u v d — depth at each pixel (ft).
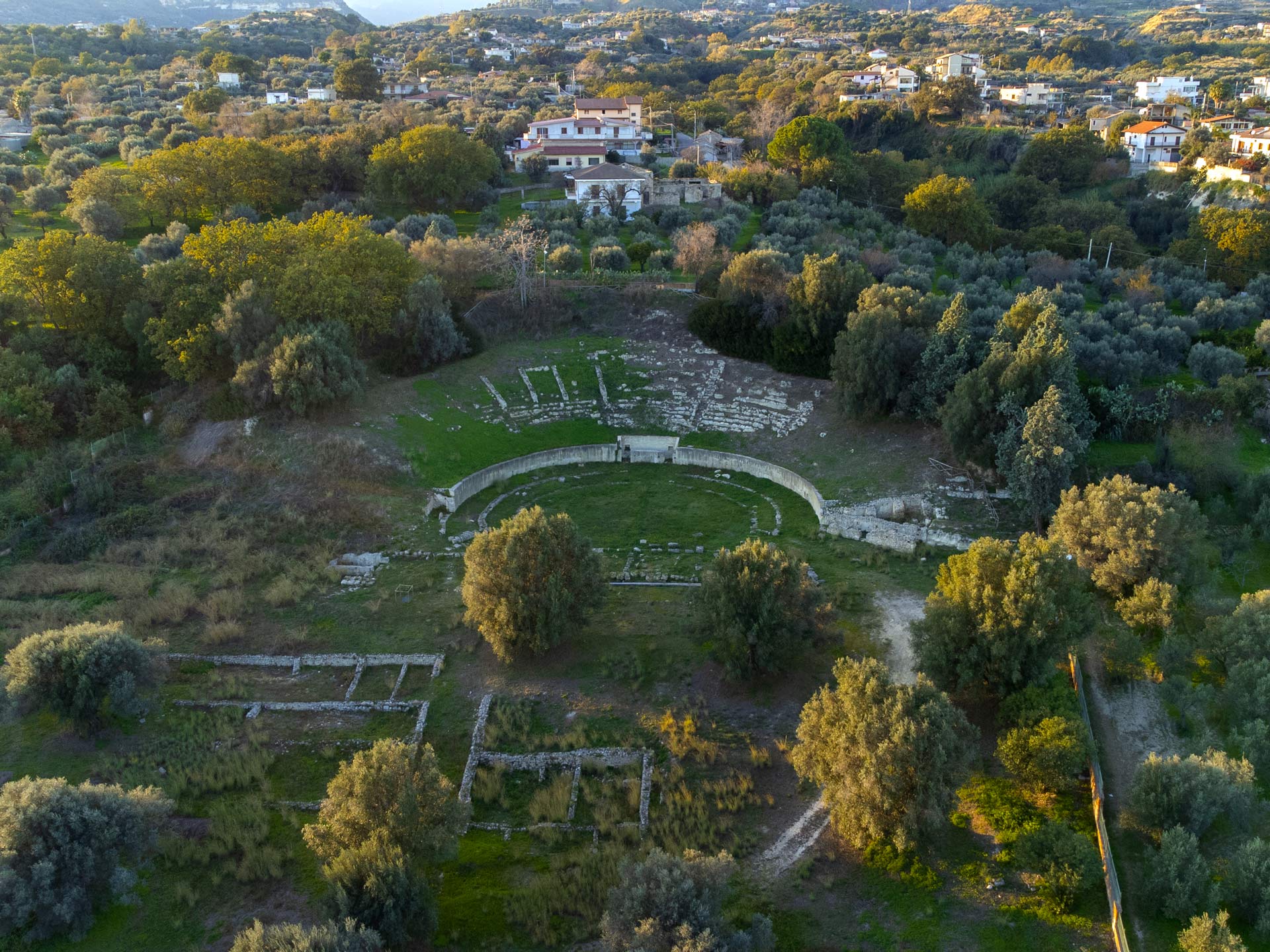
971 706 153.99
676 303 315.99
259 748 145.18
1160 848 125.80
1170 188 497.87
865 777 120.57
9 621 174.70
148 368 267.18
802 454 256.93
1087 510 188.44
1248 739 141.49
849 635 176.86
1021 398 219.82
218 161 374.43
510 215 411.95
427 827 117.80
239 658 167.43
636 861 125.49
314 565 199.00
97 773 138.62
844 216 428.15
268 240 272.51
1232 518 220.43
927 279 325.83
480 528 221.66
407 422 255.29
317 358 239.71
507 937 115.96
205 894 119.65
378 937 104.83
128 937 112.88
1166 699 158.20
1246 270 377.30
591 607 170.19
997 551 153.38
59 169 416.87
